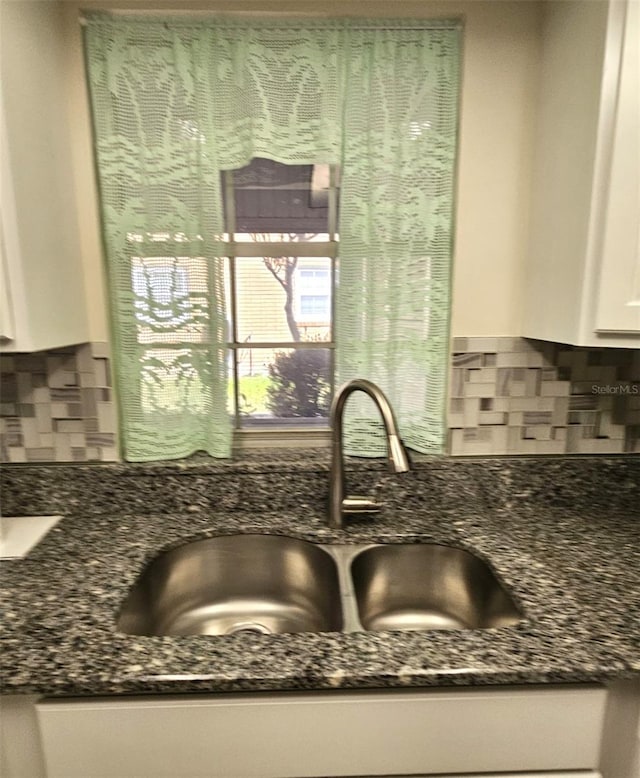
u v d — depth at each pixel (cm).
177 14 113
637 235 94
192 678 73
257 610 122
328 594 113
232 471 127
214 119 117
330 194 127
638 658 76
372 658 77
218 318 125
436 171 121
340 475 119
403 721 78
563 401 131
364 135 119
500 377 130
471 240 125
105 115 116
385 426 104
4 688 73
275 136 119
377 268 125
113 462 129
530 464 130
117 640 81
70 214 117
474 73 119
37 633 82
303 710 77
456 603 117
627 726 82
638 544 112
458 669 75
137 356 125
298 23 114
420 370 129
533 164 122
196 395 129
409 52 117
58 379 125
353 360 128
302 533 119
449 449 133
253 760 78
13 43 94
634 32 88
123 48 113
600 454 134
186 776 79
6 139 92
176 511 128
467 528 120
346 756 79
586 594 93
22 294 96
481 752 79
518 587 95
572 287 104
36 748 79
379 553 118
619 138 91
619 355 129
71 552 109
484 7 116
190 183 120
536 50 118
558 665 75
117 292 122
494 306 128
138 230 120
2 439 127
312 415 138
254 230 128
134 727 76
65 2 113
